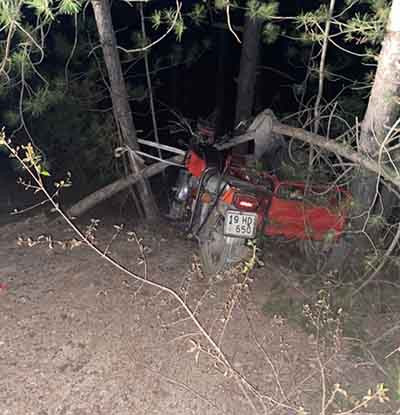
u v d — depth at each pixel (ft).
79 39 21.61
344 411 10.72
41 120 22.90
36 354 11.77
